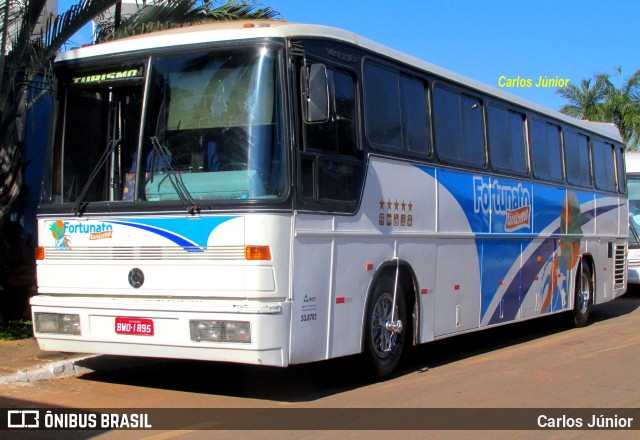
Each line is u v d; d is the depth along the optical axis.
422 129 9.38
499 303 11.14
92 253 7.55
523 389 8.43
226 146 7.15
